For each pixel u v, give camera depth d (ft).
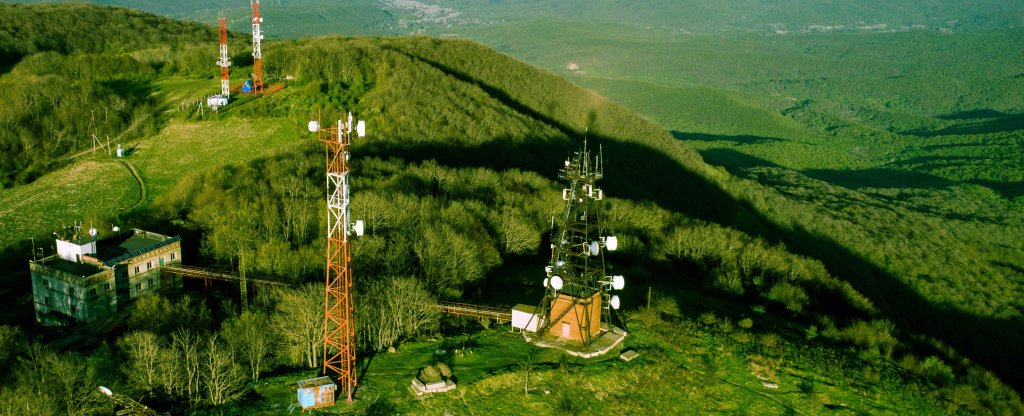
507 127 569.64
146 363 179.73
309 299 206.90
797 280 352.49
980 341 501.15
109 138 510.58
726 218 640.99
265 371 193.88
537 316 215.92
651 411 189.16
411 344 208.44
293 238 324.19
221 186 378.53
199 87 612.29
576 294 208.95
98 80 618.44
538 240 342.44
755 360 218.18
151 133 515.50
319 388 169.58
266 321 208.85
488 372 192.13
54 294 273.13
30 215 399.65
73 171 458.09
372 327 207.92
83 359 188.96
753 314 273.54
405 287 224.33
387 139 477.77
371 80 618.03
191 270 291.58
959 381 229.86
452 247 282.77
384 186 368.68
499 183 422.00
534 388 189.47
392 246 286.66
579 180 208.13
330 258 182.80
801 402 201.67
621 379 197.88
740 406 195.93
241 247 298.35
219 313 257.75
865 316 343.67
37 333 261.85
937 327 509.76
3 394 166.91
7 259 341.62
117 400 172.24
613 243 207.31
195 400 175.42
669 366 206.59
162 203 382.63
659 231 400.88
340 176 163.43
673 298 266.57
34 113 509.35
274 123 529.86
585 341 206.08
